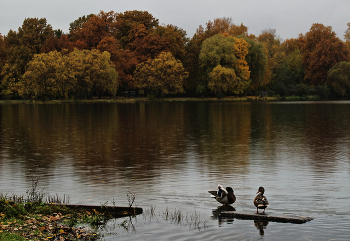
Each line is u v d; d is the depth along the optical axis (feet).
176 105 268.62
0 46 366.22
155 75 329.11
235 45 345.51
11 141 92.12
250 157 70.23
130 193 46.29
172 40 367.86
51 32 375.25
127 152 76.28
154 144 87.15
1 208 37.73
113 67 326.85
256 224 35.83
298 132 109.60
